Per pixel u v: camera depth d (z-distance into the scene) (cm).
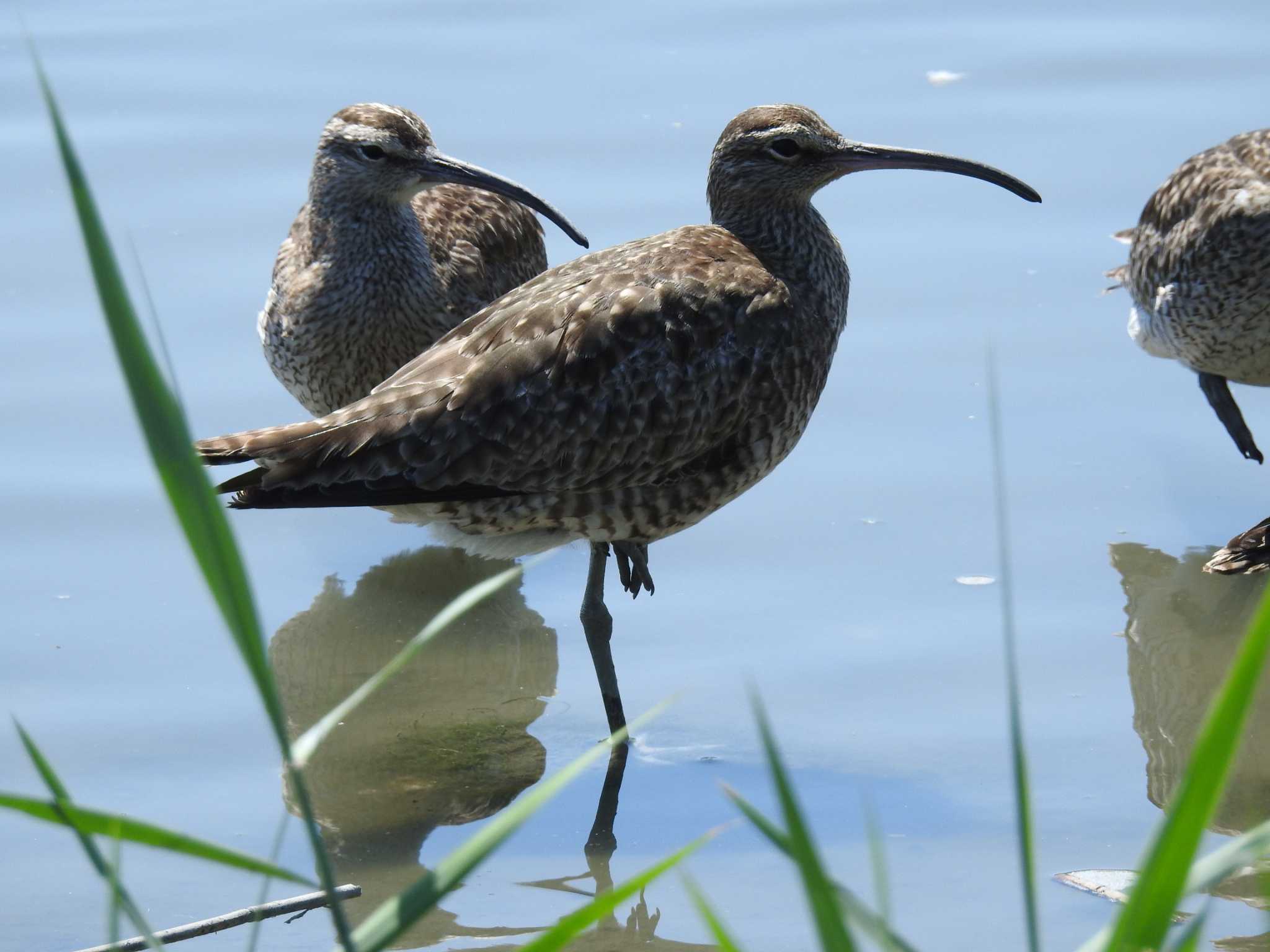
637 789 1030
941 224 1667
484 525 1097
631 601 1222
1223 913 884
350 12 2088
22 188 1719
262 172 1750
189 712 1095
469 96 1889
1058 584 1211
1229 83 1864
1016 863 938
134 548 1266
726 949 591
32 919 902
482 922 906
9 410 1406
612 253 1134
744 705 1099
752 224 1180
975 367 1466
